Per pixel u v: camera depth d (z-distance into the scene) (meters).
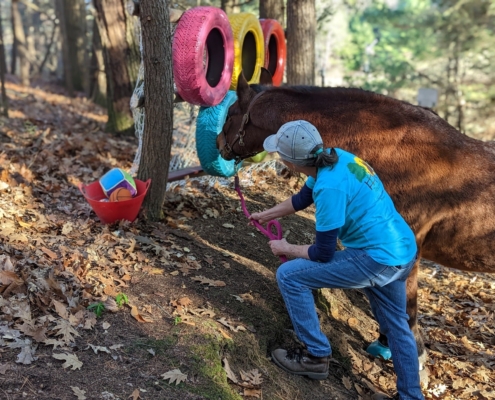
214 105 4.69
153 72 4.19
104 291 3.38
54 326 2.96
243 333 3.38
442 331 4.62
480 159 3.49
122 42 8.98
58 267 3.48
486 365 4.21
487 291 5.57
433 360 4.15
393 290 3.13
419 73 19.53
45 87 19.95
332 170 2.91
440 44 17.56
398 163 3.46
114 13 8.88
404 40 18.83
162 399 2.66
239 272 4.09
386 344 3.96
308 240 5.02
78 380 2.63
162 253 4.02
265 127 3.91
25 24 31.28
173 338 3.10
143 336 3.07
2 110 9.11
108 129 9.41
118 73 9.08
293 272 3.11
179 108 6.20
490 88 17.42
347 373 3.70
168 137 4.41
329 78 29.80
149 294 3.50
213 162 4.82
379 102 3.58
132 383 2.71
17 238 3.75
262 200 5.71
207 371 2.93
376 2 24.59
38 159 5.90
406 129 3.48
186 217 4.84
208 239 4.52
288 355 3.38
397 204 3.48
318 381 3.43
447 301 5.28
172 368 2.88
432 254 3.68
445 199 3.45
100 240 4.01
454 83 18.58
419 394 3.18
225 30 4.73
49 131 7.72
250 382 3.08
